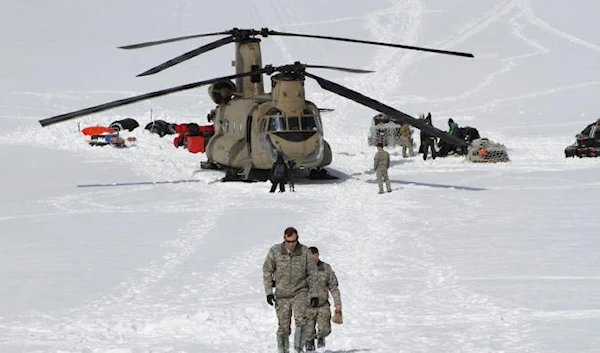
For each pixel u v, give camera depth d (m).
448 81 104.44
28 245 34.72
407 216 40.59
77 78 106.81
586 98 95.06
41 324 22.61
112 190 51.59
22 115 89.50
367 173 59.75
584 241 33.19
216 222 39.97
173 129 79.81
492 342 19.78
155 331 21.81
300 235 35.81
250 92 59.81
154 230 37.97
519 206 42.88
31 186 53.19
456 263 29.47
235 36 60.25
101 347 20.17
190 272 29.09
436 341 20.02
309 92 101.12
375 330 21.22
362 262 29.98
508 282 26.31
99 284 27.45
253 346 20.11
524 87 100.75
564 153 66.94
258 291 26.02
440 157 67.31
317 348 19.23
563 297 24.23
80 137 77.56
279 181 50.50
